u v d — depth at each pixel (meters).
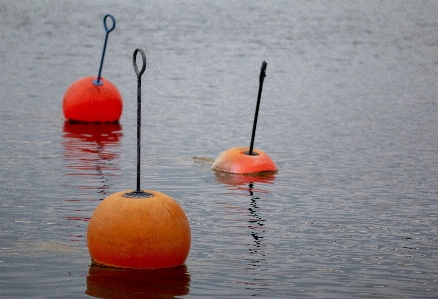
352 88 41.16
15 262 13.15
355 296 11.93
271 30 76.50
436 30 81.56
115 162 21.88
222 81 42.53
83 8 97.81
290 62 53.06
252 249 14.24
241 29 76.38
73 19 81.50
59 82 39.59
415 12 107.69
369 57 57.62
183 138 26.17
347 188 19.42
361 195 18.70
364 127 29.12
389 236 15.27
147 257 12.87
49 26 73.25
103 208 13.12
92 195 17.89
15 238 14.50
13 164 21.09
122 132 27.03
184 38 66.19
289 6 114.50
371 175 21.02
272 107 33.94
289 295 11.91
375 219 16.53
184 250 13.14
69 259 13.35
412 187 19.62
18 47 55.91
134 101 34.78
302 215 16.75
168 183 19.59
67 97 28.83
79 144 24.41
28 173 20.02
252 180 20.22
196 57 53.78
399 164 22.56
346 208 17.42
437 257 13.98
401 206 17.67
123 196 13.20
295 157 23.45
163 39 64.81
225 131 27.73
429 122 30.47
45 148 23.58
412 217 16.73
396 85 42.72
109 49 56.38
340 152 24.31
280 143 25.72
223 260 13.54
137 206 12.95
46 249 13.89
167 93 37.44
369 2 129.25
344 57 57.12
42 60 48.94
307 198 18.31
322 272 13.04
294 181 20.17
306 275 12.87
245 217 16.48
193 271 12.91
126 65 47.84
